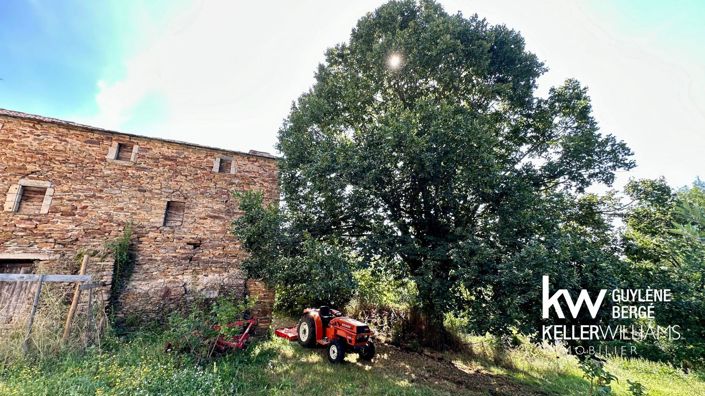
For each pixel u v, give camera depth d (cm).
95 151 921
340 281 686
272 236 813
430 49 973
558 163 1039
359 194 849
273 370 685
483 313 670
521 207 773
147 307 850
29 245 796
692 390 801
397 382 690
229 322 749
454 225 956
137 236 900
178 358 627
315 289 704
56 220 835
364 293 1371
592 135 1015
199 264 944
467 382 749
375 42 1048
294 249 842
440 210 977
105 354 620
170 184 978
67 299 764
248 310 887
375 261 898
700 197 484
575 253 646
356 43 1134
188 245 950
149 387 483
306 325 861
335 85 1119
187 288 908
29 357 572
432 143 764
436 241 920
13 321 703
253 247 815
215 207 1013
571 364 933
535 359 959
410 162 801
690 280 756
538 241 686
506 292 632
